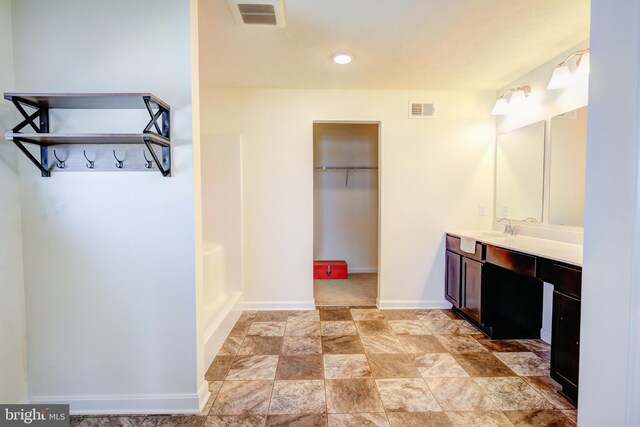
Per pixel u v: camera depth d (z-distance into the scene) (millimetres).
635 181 921
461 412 1676
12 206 1598
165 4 1612
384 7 1817
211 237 3158
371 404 1741
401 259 3312
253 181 3209
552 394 1825
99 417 1658
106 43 1611
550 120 2551
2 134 1557
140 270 1674
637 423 949
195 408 1688
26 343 1664
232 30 2049
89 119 1636
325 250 4945
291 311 3225
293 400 1780
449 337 2607
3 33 1559
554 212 2527
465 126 3258
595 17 1040
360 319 3014
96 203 1649
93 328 1679
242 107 3166
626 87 940
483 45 2281
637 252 925
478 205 3303
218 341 2361
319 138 4848
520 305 2568
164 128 1604
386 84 3041
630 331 947
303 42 2217
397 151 3252
